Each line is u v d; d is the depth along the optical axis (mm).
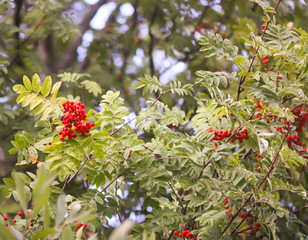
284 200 5629
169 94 7617
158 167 3854
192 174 3811
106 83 8086
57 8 8039
